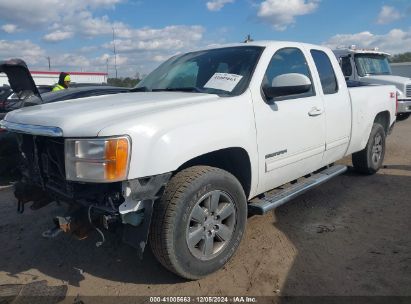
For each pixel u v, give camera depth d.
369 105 5.48
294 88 3.45
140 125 2.74
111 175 2.64
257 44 4.06
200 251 3.14
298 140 4.00
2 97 7.28
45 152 3.12
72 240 4.03
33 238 4.12
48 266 3.55
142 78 4.93
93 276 3.35
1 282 3.29
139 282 3.22
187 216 2.96
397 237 3.90
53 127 2.83
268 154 3.65
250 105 3.46
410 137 9.81
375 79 11.65
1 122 3.52
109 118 2.85
